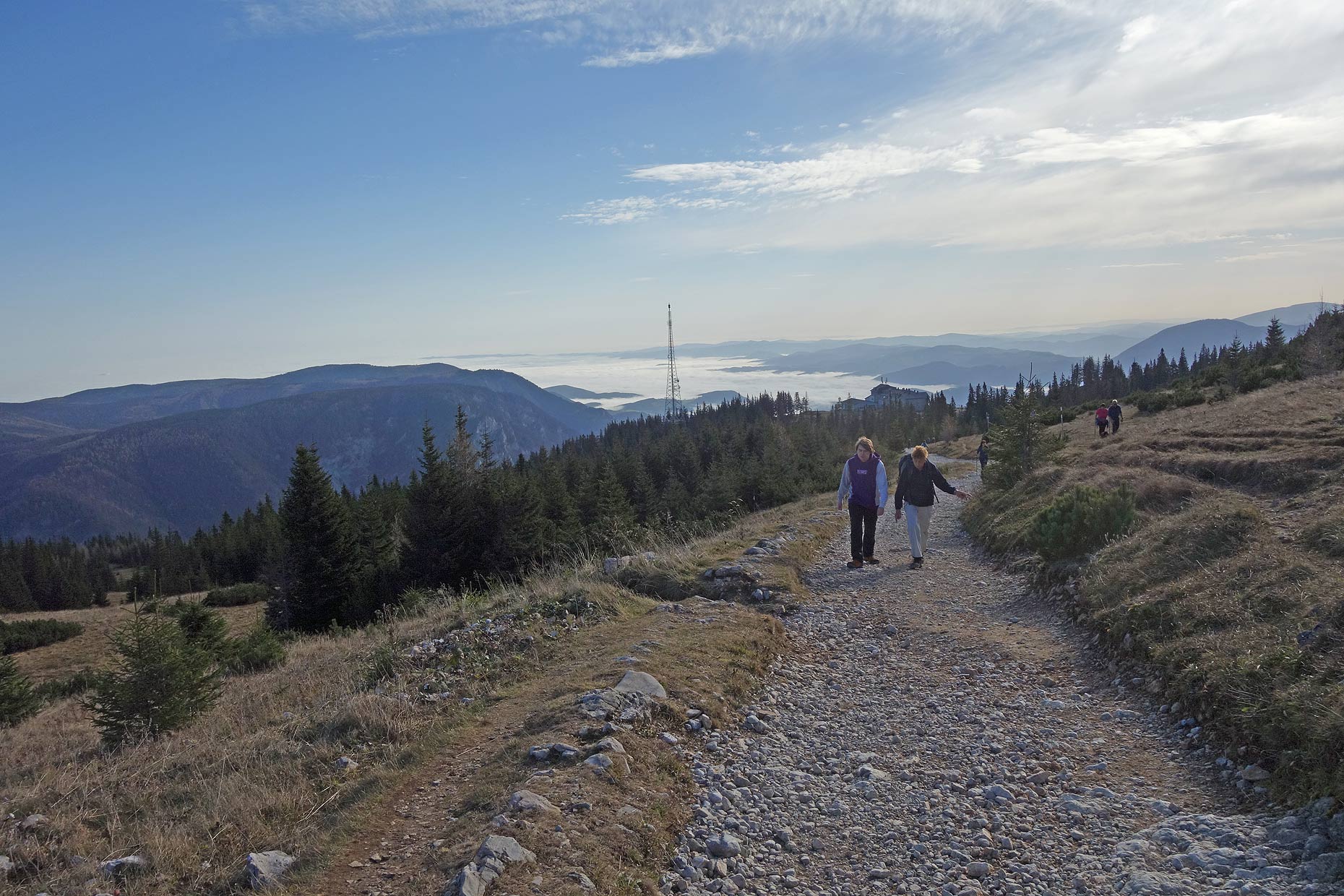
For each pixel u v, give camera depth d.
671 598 10.42
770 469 46.88
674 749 5.35
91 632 45.81
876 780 5.05
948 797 4.80
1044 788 4.84
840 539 15.20
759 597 10.01
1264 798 4.20
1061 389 127.06
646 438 107.31
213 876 4.13
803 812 4.70
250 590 54.25
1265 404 24.58
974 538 14.72
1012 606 9.35
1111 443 24.09
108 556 135.75
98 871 4.30
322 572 35.38
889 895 3.80
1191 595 6.74
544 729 5.50
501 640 8.32
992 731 5.77
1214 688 5.23
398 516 47.31
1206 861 3.70
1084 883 3.74
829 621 9.14
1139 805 4.46
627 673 6.46
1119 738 5.43
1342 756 3.93
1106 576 8.28
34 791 5.90
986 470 20.41
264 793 5.05
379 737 5.95
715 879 3.95
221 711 8.45
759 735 5.89
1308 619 5.42
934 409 115.75
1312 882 3.35
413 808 4.65
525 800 4.23
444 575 35.97
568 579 11.23
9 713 13.89
